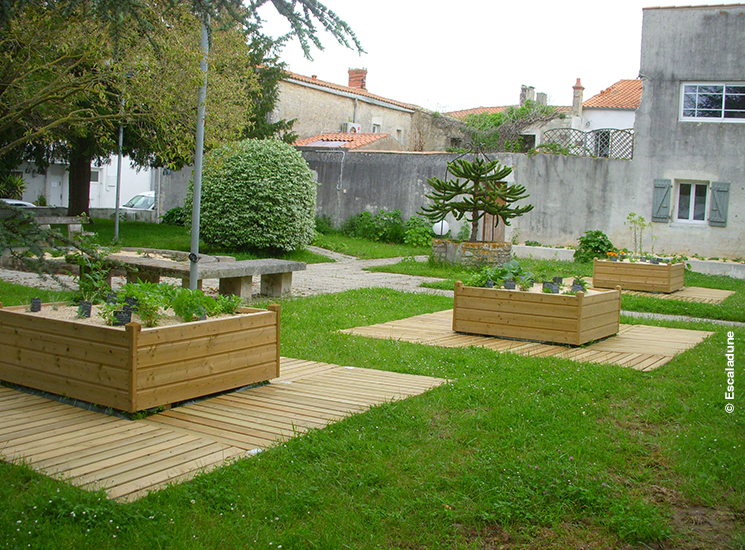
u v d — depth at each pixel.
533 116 28.67
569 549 3.11
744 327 9.84
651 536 3.22
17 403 4.95
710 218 19.47
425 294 11.95
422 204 22.62
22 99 5.95
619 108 29.72
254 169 17.00
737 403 5.44
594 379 6.04
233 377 5.39
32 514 3.10
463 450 4.19
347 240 21.94
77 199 18.50
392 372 6.29
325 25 3.38
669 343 8.16
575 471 3.80
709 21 19.19
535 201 20.75
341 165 23.73
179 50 7.02
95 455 3.92
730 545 3.19
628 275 13.88
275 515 3.27
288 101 26.66
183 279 9.32
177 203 24.77
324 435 4.31
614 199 20.48
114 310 5.12
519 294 8.09
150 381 4.72
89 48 6.21
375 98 30.42
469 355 6.96
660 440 4.53
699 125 19.47
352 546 3.02
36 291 9.70
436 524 3.25
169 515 3.18
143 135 9.28
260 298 10.65
